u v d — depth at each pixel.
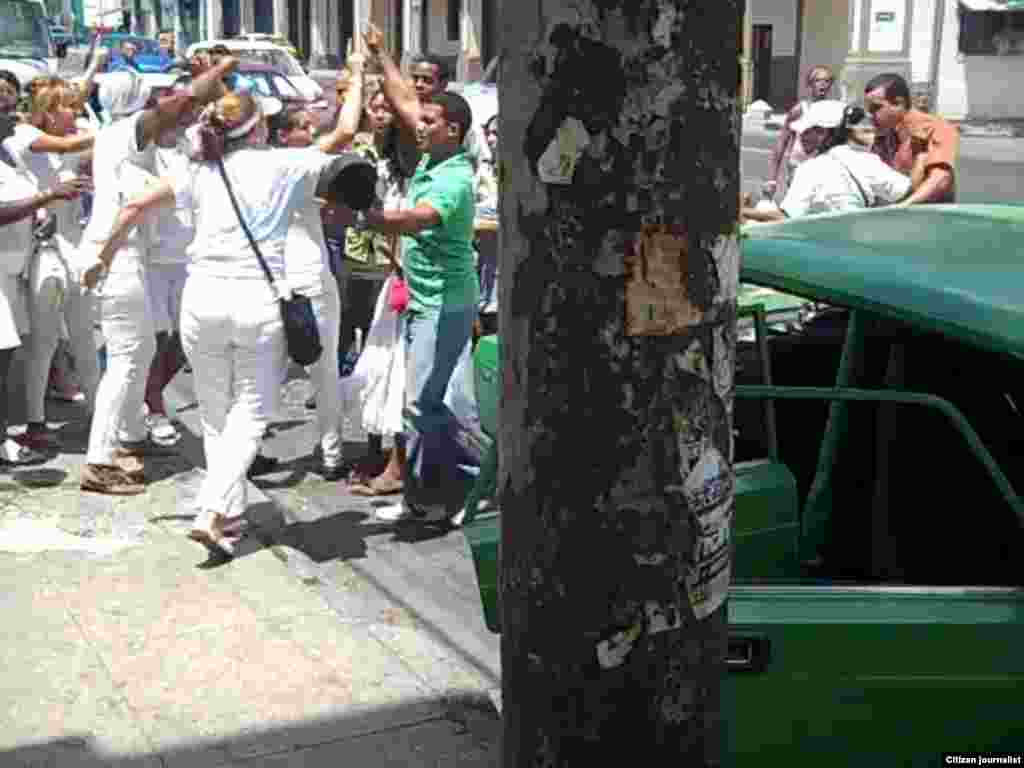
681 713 1.82
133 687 4.18
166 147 5.90
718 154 1.68
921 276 2.83
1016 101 24.94
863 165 6.12
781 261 3.09
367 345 6.07
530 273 1.71
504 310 1.77
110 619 4.67
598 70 1.63
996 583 3.04
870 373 3.46
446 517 5.74
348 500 6.09
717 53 1.66
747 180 16.97
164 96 5.89
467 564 5.31
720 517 1.79
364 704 4.09
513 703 1.88
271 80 14.90
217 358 5.05
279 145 6.19
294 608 4.81
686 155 1.66
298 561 5.27
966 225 3.46
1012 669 2.60
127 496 6.03
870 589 2.66
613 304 1.67
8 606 4.77
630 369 1.69
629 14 1.61
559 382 1.71
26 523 5.62
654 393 1.70
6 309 6.02
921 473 3.26
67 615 4.70
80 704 4.06
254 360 5.03
